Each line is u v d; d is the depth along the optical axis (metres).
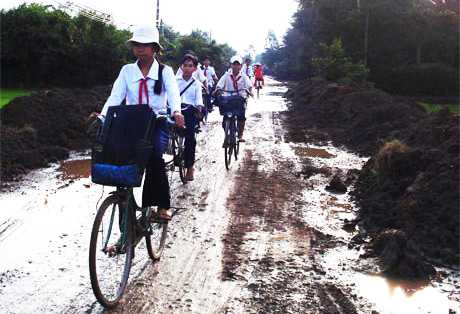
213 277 4.54
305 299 4.15
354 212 6.57
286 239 5.55
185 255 5.04
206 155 10.30
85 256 4.96
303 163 9.62
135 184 3.72
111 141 3.75
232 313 3.90
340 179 7.71
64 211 6.32
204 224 5.99
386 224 5.86
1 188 7.24
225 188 7.68
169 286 4.34
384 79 43.97
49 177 8.06
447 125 8.30
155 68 4.23
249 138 12.57
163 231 5.05
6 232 5.56
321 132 13.71
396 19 43.91
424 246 5.15
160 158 4.25
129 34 39.53
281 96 27.16
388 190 6.73
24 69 36.25
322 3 46.81
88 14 37.25
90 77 36.84
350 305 4.07
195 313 3.89
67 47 35.97
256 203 6.91
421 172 6.52
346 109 15.30
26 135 10.05
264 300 4.12
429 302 4.14
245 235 5.65
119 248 3.94
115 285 4.16
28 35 34.81
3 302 4.00
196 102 7.87
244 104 9.57
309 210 6.64
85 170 8.66
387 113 12.41
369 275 4.64
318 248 5.29
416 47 46.53
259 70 25.50
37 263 4.76
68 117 11.86
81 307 3.94
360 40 45.50
